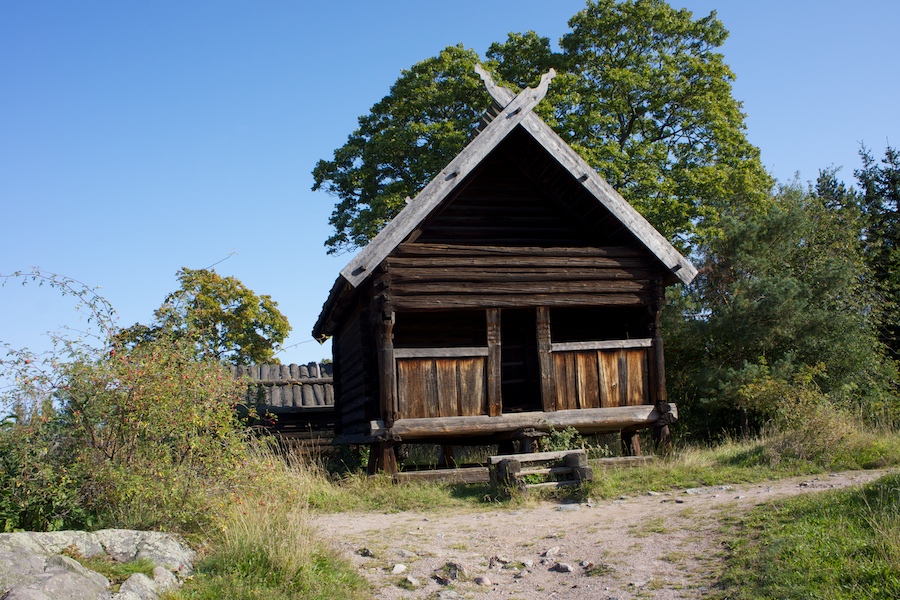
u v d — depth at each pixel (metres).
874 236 31.28
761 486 11.34
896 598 5.55
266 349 34.53
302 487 11.85
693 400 23.81
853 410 19.47
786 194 27.06
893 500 7.39
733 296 23.23
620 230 15.05
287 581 6.87
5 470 7.59
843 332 22.53
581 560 7.93
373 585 7.44
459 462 18.89
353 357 16.83
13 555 6.09
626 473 12.70
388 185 27.50
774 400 18.75
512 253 14.26
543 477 11.99
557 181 15.16
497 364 14.00
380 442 13.63
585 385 14.47
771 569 6.58
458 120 27.19
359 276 13.26
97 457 8.23
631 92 27.44
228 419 9.21
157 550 7.05
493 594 7.16
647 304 14.80
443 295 13.88
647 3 27.73
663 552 7.85
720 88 28.00
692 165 27.84
